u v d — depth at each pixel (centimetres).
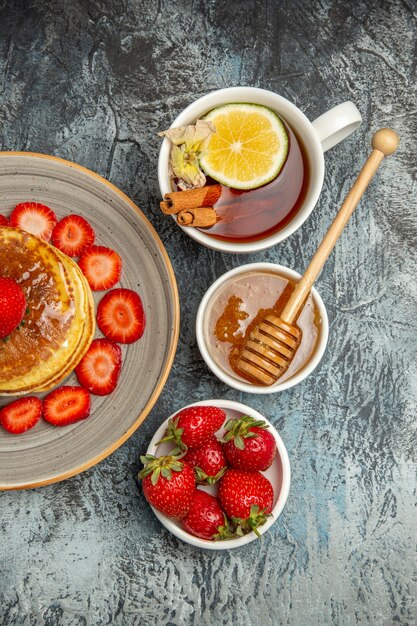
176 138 59
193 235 60
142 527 65
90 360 62
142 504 65
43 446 62
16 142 66
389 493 66
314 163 60
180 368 66
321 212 67
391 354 67
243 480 62
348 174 67
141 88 66
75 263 62
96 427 62
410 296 67
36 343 60
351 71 67
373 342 67
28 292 60
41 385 61
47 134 66
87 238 63
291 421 66
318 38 67
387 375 67
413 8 68
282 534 66
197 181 60
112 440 62
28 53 66
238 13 67
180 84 67
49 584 65
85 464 61
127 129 66
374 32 68
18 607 64
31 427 62
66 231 63
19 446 62
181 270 66
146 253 63
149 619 65
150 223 62
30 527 65
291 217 61
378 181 67
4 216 63
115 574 65
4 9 66
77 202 63
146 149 66
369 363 67
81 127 66
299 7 67
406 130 68
